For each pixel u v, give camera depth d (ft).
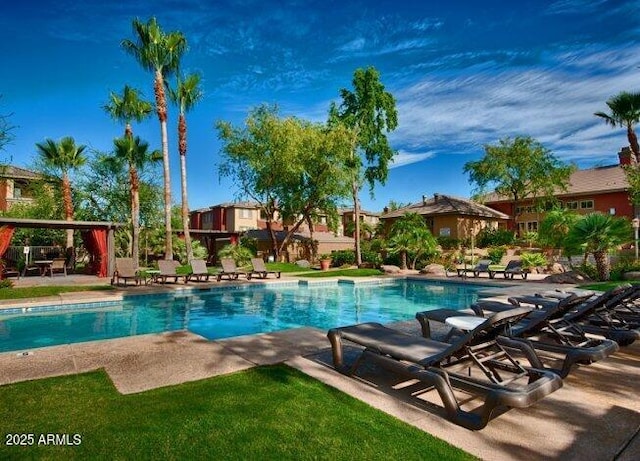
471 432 10.39
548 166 110.22
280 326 32.50
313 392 12.85
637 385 13.96
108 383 13.44
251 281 56.13
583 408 11.91
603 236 50.16
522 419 11.15
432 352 13.07
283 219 109.09
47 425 10.32
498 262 84.99
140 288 46.44
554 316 19.02
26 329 29.58
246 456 9.01
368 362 15.97
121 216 88.58
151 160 85.92
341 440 9.77
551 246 75.25
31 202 101.40
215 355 16.93
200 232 99.50
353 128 94.89
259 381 13.78
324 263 87.04
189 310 38.73
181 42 69.72
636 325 20.83
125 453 9.05
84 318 33.55
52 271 64.75
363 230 158.71
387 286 58.95
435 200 126.41
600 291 38.86
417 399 12.50
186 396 12.30
